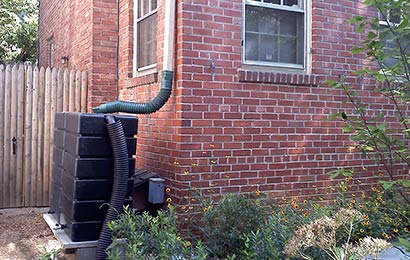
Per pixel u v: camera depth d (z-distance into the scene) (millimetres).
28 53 21578
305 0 6102
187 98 5301
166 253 3846
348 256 2984
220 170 5469
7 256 5121
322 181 6109
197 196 5152
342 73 6227
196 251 4238
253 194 5426
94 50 7465
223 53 5504
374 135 3562
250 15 5797
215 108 5449
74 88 7691
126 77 7141
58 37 10992
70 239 4758
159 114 5875
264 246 4117
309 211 5391
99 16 7480
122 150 4711
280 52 5996
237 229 4859
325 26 6125
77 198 4680
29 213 7180
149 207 5645
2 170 7340
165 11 5574
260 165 5703
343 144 6250
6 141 7344
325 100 6121
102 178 4781
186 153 5293
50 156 7609
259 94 5707
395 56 3629
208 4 5422
